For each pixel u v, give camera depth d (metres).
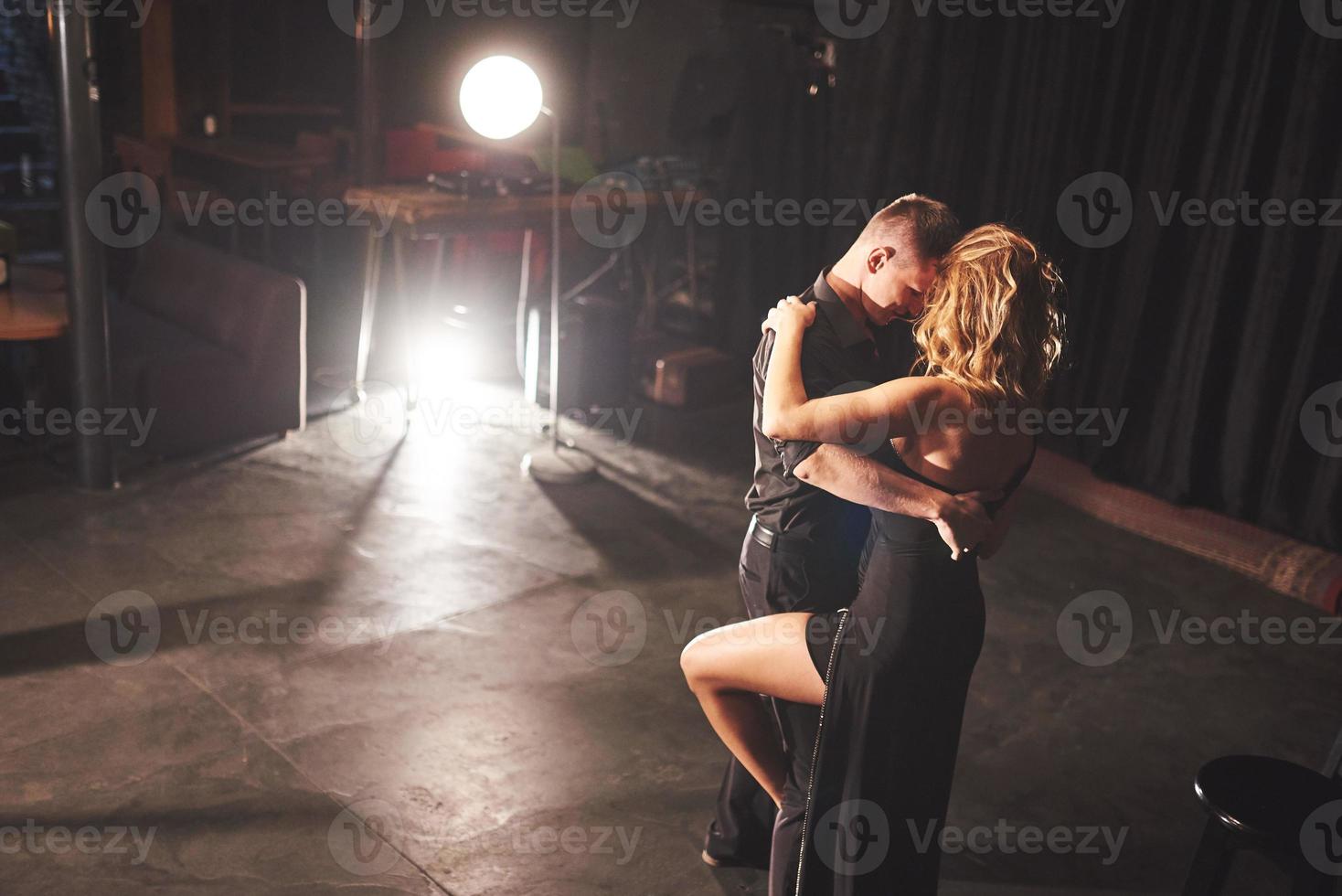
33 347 5.28
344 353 6.89
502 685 3.79
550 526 4.96
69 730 3.40
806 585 2.66
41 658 3.75
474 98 4.95
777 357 2.35
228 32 8.29
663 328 7.27
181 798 3.14
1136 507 5.34
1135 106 5.14
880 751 2.38
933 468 2.27
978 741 3.68
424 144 7.77
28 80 8.54
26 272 5.48
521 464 5.56
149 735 3.40
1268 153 4.75
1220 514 5.20
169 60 8.16
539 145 7.64
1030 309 2.25
